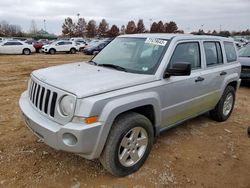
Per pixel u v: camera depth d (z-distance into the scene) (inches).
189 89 173.6
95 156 127.6
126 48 178.7
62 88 126.5
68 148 121.8
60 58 933.2
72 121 121.3
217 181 143.9
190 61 179.6
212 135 200.2
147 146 149.9
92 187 133.6
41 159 155.9
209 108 209.3
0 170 143.9
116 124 132.6
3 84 383.2
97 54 197.2
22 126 203.8
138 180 140.0
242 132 209.2
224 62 216.5
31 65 666.8
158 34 183.5
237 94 341.4
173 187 136.6
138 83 141.3
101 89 126.0
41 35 3417.8
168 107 160.4
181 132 202.8
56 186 133.5
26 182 135.3
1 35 3521.2
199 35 195.3
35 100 142.7
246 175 150.6
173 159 162.6
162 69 153.9
